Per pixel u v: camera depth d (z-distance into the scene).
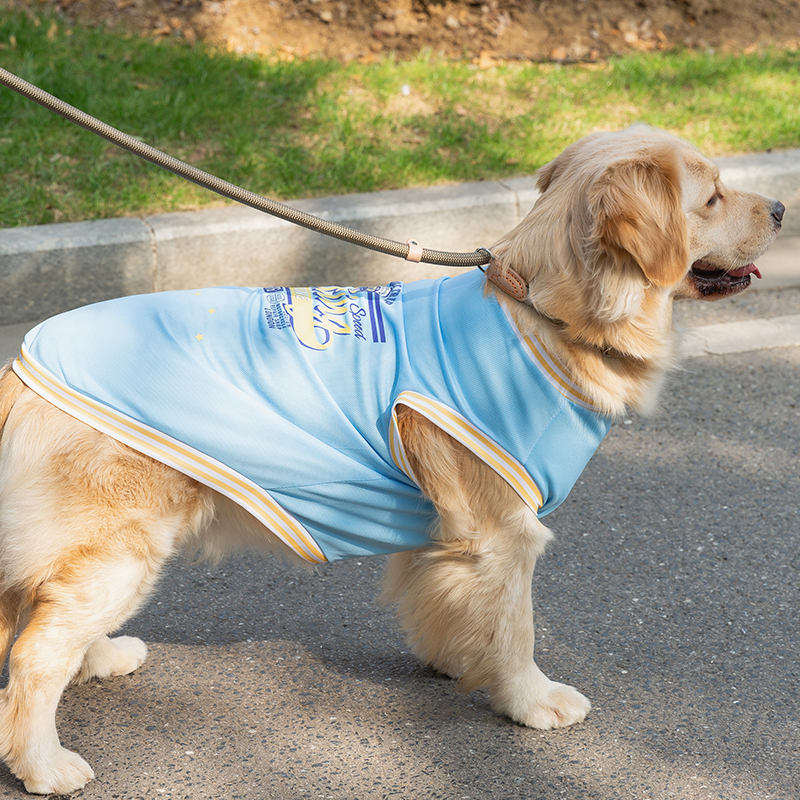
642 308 2.46
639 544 2.94
